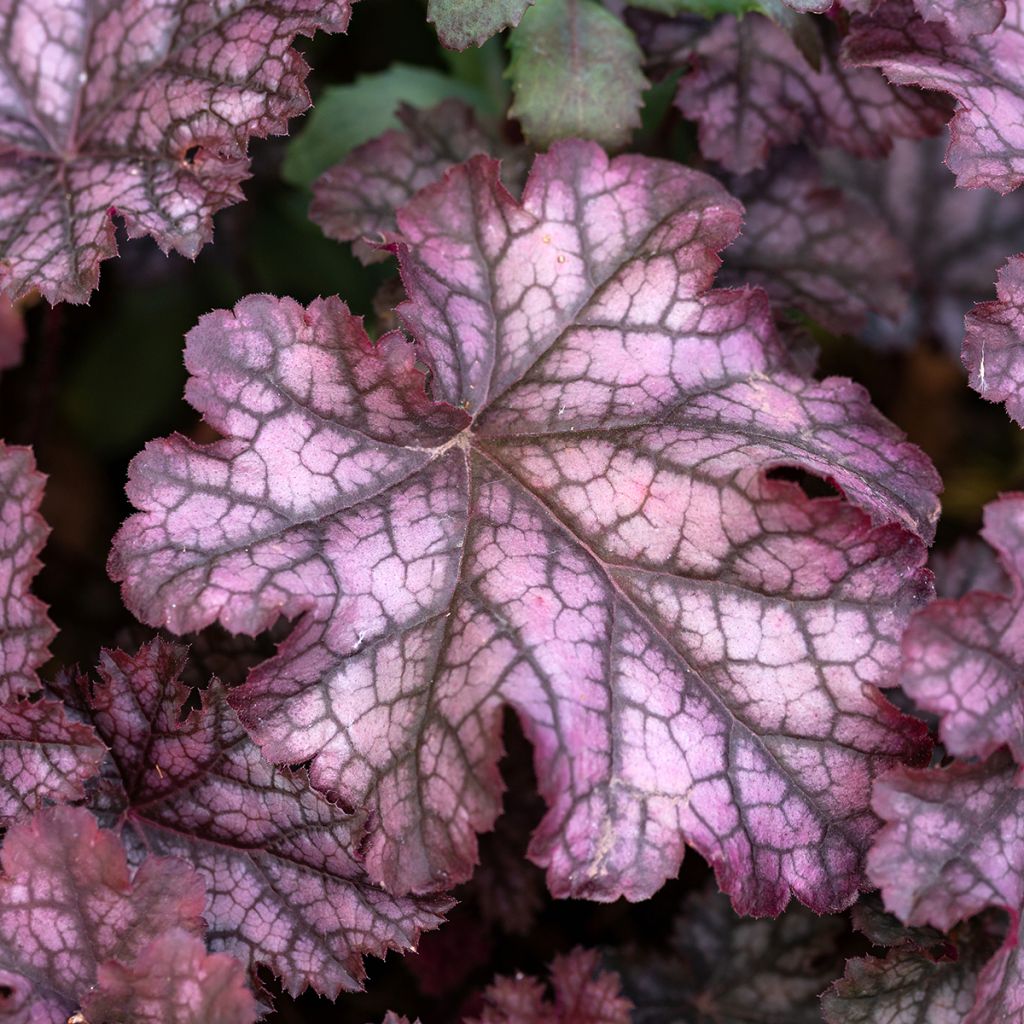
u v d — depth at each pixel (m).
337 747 0.39
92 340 0.51
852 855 0.39
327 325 0.40
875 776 0.39
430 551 0.40
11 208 0.42
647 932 0.46
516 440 0.41
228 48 0.42
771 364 0.41
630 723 0.39
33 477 0.40
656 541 0.40
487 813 0.39
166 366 0.52
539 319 0.41
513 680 0.39
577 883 0.38
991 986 0.38
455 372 0.41
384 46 0.53
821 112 0.45
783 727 0.39
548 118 0.43
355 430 0.40
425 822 0.39
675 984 0.45
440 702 0.39
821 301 0.46
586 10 0.44
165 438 0.40
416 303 0.41
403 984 0.46
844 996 0.40
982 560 0.46
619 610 0.40
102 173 0.42
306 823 0.40
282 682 0.39
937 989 0.40
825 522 0.39
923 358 0.53
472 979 0.46
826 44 0.45
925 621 0.38
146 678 0.41
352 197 0.45
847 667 0.39
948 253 0.53
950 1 0.41
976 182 0.41
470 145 0.46
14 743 0.40
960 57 0.42
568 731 0.39
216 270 0.51
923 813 0.38
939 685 0.38
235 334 0.40
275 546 0.40
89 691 0.41
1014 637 0.38
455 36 0.42
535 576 0.40
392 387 0.40
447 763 0.39
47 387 0.48
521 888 0.45
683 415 0.41
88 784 0.41
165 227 0.41
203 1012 0.38
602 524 0.40
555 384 0.41
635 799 0.39
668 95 0.47
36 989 0.38
